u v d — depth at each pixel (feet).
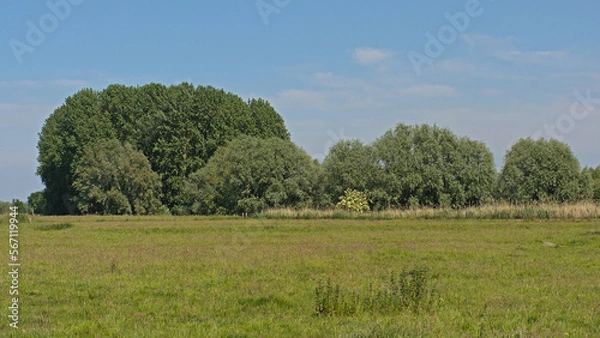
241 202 281.74
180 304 55.67
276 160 285.43
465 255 92.43
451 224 165.48
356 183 263.49
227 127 346.95
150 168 321.73
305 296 59.72
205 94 345.72
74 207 340.39
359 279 68.64
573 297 58.03
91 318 51.34
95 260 86.12
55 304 56.95
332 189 270.87
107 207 313.53
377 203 259.60
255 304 56.90
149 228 160.76
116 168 313.73
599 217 181.27
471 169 260.62
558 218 182.29
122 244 115.14
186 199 329.72
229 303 56.70
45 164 344.90
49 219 224.74
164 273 74.28
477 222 172.76
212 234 144.36
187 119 335.67
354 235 136.26
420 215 201.57
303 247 105.91
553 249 100.73
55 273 74.13
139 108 343.67
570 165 267.59
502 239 119.65
